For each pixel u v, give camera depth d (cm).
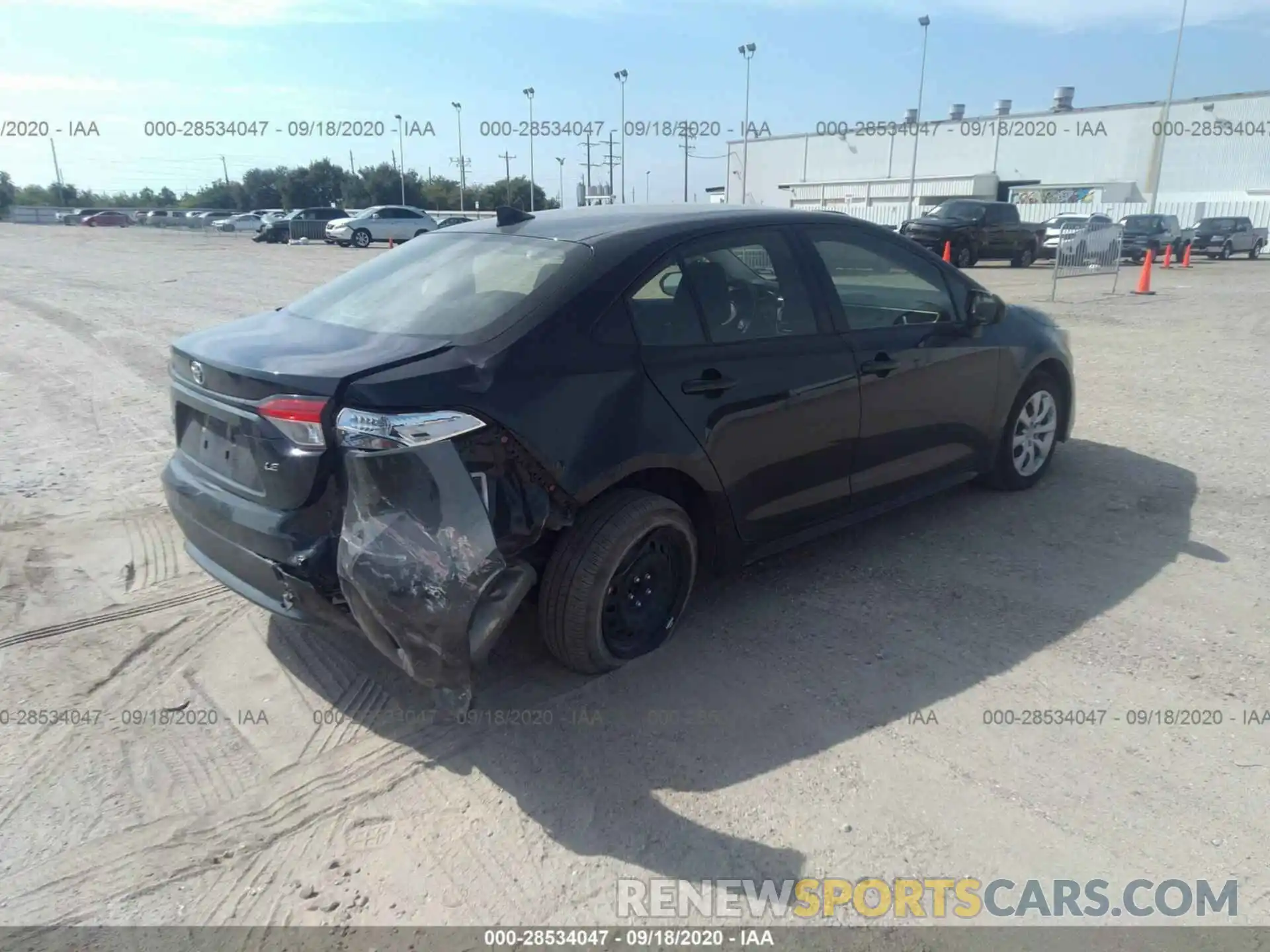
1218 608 404
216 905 252
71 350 1037
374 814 287
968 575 439
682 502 381
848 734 320
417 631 284
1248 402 764
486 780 301
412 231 3406
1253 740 313
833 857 266
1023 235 2686
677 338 359
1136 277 2228
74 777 304
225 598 425
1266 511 515
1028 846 269
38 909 251
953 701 339
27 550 473
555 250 361
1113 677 352
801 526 417
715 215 398
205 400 335
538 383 313
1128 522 502
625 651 361
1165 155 4297
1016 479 544
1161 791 290
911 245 467
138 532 499
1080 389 821
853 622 397
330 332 344
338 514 297
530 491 311
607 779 300
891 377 434
